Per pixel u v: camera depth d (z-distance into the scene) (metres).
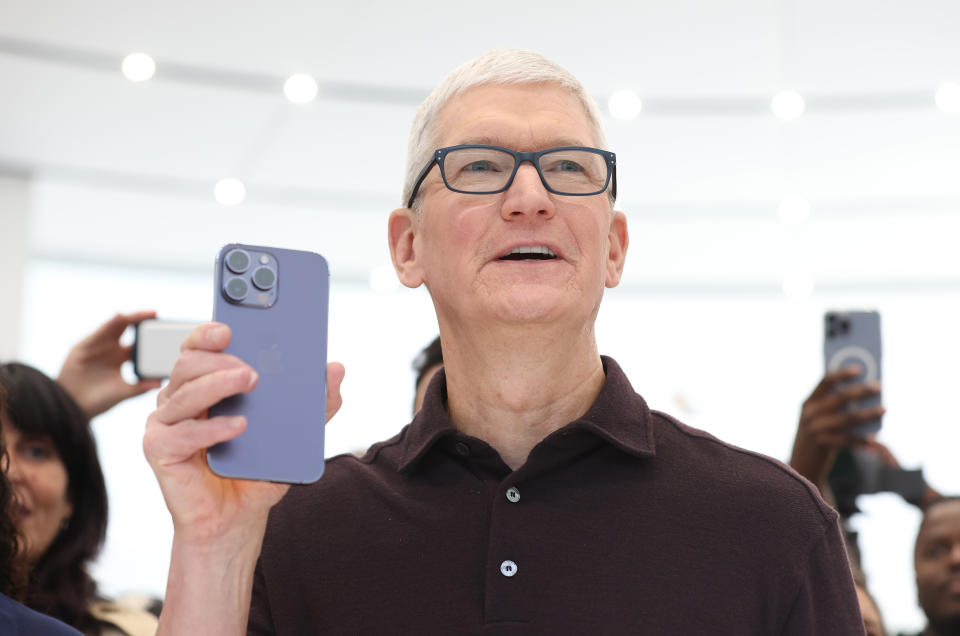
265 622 1.39
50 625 1.53
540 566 1.27
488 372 1.38
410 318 6.31
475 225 1.36
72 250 5.95
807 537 1.30
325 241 5.81
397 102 4.39
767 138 4.67
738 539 1.29
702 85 4.26
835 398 2.23
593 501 1.32
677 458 1.36
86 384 2.30
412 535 1.34
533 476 1.33
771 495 1.32
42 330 5.95
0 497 1.79
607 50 4.02
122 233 5.73
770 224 5.55
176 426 1.12
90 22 3.85
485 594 1.27
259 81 4.25
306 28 3.89
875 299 6.37
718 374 6.38
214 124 4.60
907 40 3.92
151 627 2.31
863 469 2.29
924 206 5.30
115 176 5.10
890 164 4.88
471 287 1.35
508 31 3.89
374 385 6.21
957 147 4.69
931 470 6.11
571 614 1.25
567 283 1.34
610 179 1.43
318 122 4.57
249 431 1.17
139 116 4.54
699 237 5.73
